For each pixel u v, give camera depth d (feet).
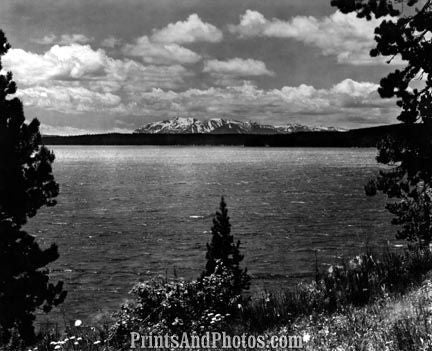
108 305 126.62
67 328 36.88
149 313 32.99
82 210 322.75
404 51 28.43
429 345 16.26
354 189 447.01
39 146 56.03
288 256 178.91
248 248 194.80
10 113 54.03
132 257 185.68
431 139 29.96
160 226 257.75
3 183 52.95
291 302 30.42
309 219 269.23
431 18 27.86
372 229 229.04
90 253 193.47
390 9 28.63
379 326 20.67
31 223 269.03
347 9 29.35
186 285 33.73
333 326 22.79
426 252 35.63
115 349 30.27
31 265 54.90
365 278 31.45
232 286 34.83
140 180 581.94
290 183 522.47
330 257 174.60
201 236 228.22
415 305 22.79
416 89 29.30
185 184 523.29
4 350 50.60
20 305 54.08
